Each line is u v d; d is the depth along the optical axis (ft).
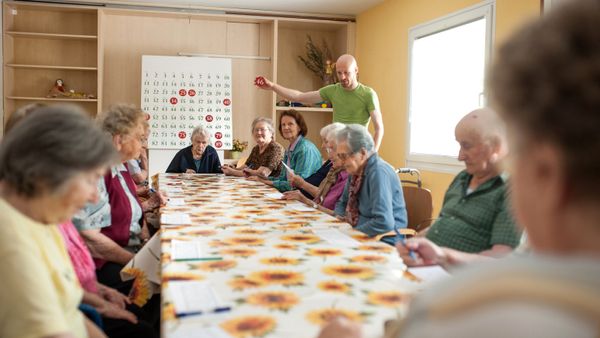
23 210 3.81
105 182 7.53
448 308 1.15
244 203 9.82
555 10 1.33
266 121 16.93
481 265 1.24
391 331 1.48
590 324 1.00
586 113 1.20
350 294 4.19
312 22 22.91
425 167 18.13
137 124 7.68
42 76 21.95
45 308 3.34
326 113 24.88
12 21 21.49
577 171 1.24
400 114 19.75
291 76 24.27
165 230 6.89
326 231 6.95
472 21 15.70
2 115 20.80
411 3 18.95
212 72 22.53
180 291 4.17
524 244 5.20
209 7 22.18
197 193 11.43
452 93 16.85
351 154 8.61
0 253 3.42
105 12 21.90
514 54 1.35
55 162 3.66
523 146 1.35
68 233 5.63
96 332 4.62
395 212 8.66
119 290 7.13
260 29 23.67
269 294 4.17
